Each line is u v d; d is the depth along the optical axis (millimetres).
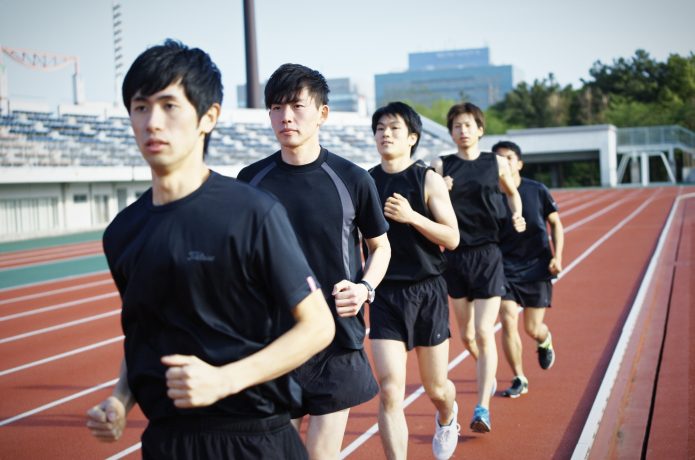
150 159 1825
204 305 1880
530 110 72312
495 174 4766
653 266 12180
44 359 7605
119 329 9195
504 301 5344
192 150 1886
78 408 5785
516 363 5484
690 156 50719
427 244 3861
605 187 48094
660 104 68125
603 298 9695
